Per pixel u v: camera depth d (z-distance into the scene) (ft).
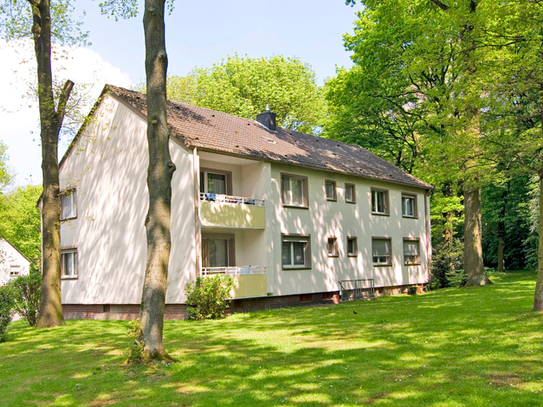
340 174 85.76
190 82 155.02
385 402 22.25
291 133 96.17
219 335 44.73
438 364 28.86
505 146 52.70
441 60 61.98
